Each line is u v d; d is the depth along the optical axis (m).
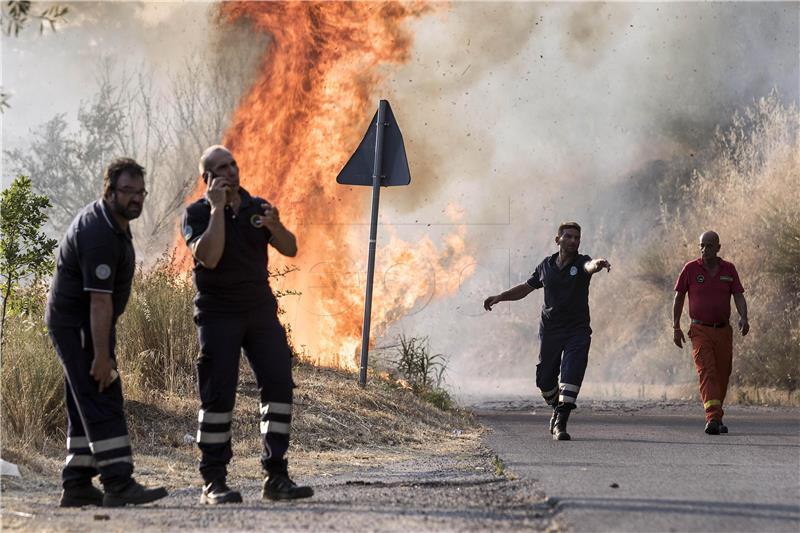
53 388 15.20
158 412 16.36
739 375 32.72
